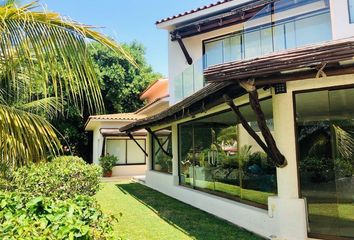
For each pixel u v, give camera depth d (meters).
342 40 4.92
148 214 9.06
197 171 10.87
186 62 13.36
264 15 8.47
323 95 5.93
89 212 3.38
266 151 6.04
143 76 30.42
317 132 5.99
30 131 4.31
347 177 5.81
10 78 4.27
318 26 7.31
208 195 9.49
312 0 7.50
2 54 3.48
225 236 6.68
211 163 9.80
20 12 3.37
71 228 2.63
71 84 3.67
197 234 6.88
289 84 6.12
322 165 5.97
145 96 23.48
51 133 4.62
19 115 4.33
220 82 5.48
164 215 8.91
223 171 9.00
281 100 6.17
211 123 9.86
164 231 7.17
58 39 3.55
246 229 7.18
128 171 23.05
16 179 7.75
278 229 6.07
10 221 2.98
